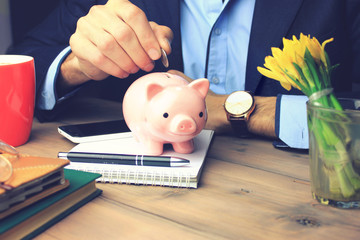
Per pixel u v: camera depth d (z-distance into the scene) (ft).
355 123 1.78
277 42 3.70
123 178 2.19
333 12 3.80
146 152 2.42
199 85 2.32
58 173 1.82
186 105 2.22
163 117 2.21
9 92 2.62
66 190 1.84
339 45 3.84
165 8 4.08
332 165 1.87
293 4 3.66
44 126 3.30
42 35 4.43
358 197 1.90
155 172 2.17
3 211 1.57
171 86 2.31
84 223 1.77
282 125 2.74
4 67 2.54
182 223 1.78
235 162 2.54
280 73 1.98
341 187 1.89
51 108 3.40
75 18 4.31
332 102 1.88
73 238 1.66
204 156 2.44
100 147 2.54
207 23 4.23
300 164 2.51
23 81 2.68
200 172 2.29
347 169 1.86
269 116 2.89
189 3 4.25
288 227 1.75
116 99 4.92
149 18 4.12
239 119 2.91
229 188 2.15
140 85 2.43
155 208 1.92
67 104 3.83
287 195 2.07
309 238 1.66
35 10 4.91
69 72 3.46
